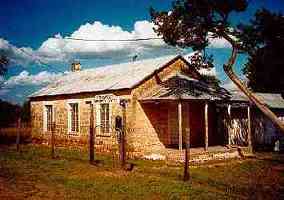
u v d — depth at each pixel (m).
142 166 21.25
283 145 31.25
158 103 25.95
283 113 33.44
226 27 19.44
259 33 19.89
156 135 25.77
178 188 15.34
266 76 38.91
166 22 19.78
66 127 30.73
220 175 18.77
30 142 36.06
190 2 19.09
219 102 25.34
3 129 53.53
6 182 16.52
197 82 27.20
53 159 23.84
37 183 16.36
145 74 25.56
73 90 29.88
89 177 17.77
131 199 13.59
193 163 22.27
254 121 31.27
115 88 25.42
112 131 25.97
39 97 34.22
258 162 23.19
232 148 25.47
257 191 15.20
